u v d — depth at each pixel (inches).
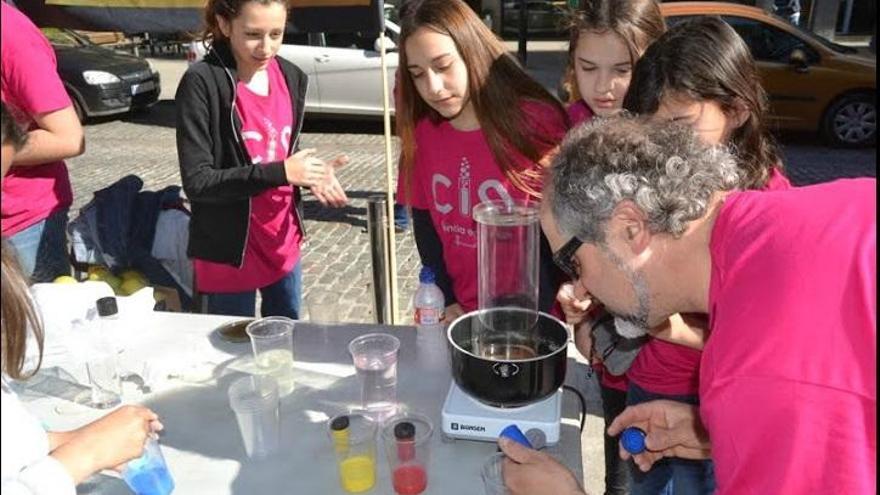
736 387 34.4
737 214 38.9
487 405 55.4
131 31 108.2
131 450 49.7
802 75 281.1
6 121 33.4
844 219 35.5
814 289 33.5
